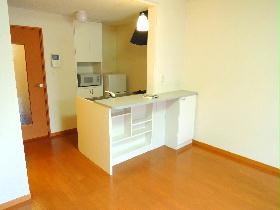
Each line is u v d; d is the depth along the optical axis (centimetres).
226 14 275
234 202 204
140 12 343
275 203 203
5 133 185
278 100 242
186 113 319
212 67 302
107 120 241
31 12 326
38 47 341
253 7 249
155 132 325
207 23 298
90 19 400
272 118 250
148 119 313
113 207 197
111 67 525
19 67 330
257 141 268
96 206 198
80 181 238
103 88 464
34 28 332
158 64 301
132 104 246
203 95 321
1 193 191
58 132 387
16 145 192
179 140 322
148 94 305
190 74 333
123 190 222
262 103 257
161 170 263
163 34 296
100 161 266
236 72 276
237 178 246
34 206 197
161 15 287
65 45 372
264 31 243
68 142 353
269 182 237
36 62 343
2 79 177
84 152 301
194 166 274
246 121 276
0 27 170
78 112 299
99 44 429
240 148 287
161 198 210
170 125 327
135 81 486
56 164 276
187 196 213
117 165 276
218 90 300
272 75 244
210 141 323
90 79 423
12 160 192
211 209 195
